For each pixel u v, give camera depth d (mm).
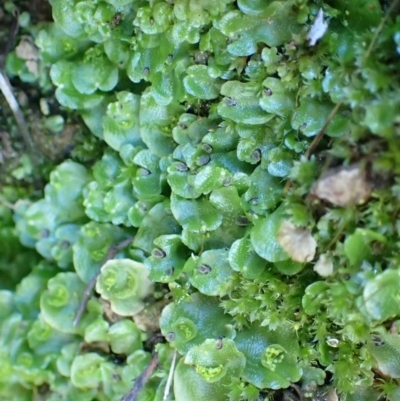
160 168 113
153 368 113
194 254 109
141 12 107
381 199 95
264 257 100
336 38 98
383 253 97
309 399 106
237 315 107
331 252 98
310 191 98
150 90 111
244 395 105
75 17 112
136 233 117
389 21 95
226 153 108
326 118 99
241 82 104
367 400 105
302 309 103
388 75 94
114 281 114
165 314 110
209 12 104
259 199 103
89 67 117
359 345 102
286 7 100
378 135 94
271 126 104
